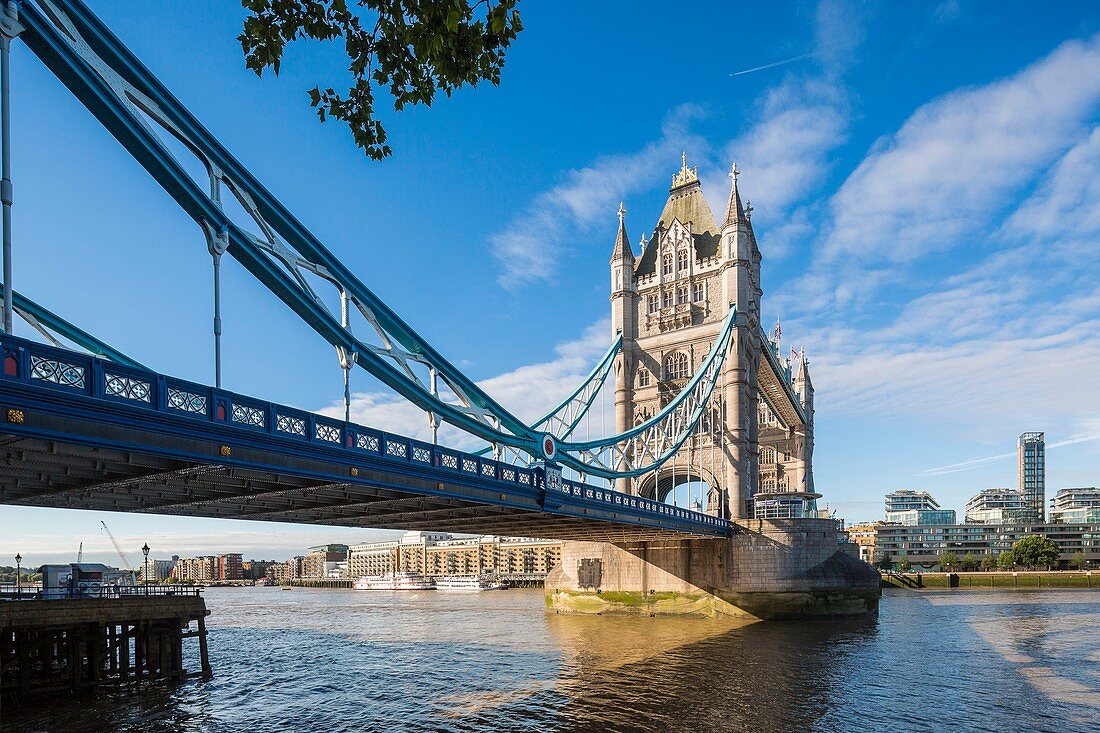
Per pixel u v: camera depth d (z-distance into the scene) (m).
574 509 38.72
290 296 24.94
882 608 74.81
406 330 30.84
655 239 85.38
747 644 46.28
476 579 166.12
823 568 61.88
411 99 10.70
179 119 22.30
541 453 40.75
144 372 18.16
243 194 24.33
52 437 16.08
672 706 30.22
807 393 110.44
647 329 82.56
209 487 24.39
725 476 71.62
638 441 66.69
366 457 24.81
